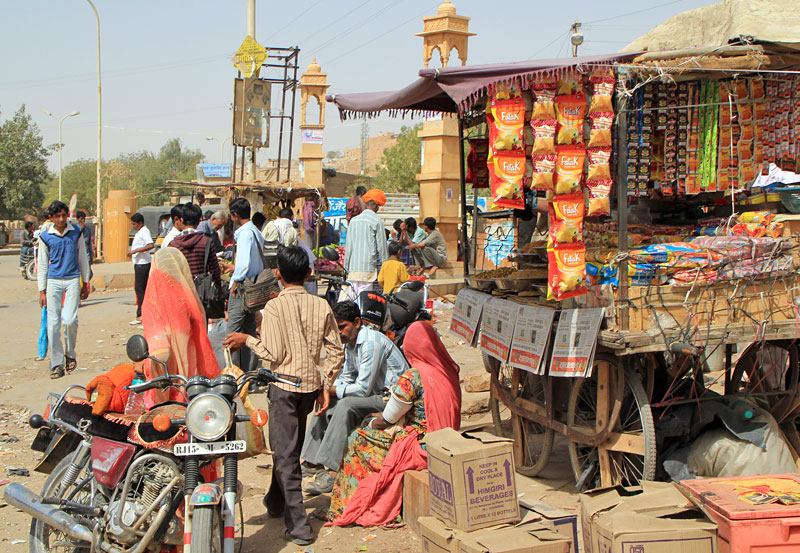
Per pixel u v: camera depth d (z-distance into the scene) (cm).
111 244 2580
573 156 446
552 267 448
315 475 571
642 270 450
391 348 554
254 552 451
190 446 371
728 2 547
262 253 782
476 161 662
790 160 527
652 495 367
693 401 484
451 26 1530
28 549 455
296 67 2070
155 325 450
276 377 416
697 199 626
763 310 471
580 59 454
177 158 11631
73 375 905
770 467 460
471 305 603
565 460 607
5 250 4006
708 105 496
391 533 470
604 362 477
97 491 407
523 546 354
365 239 924
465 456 387
